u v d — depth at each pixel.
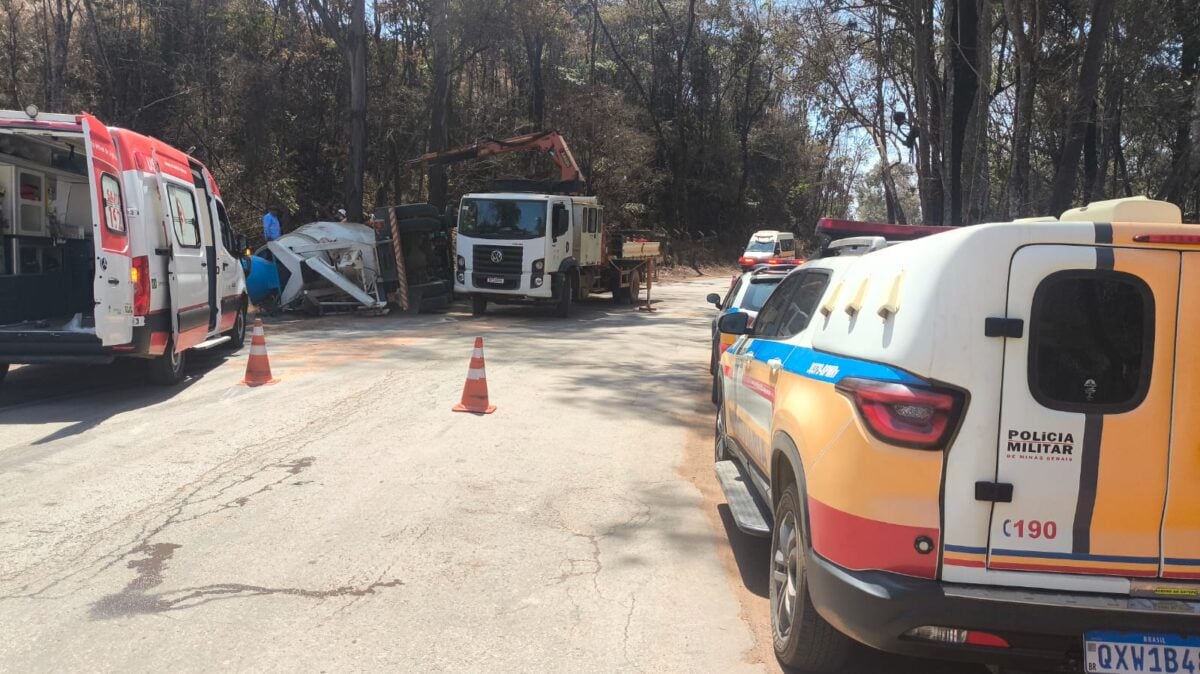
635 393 10.37
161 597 4.28
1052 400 2.89
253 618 4.07
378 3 27.47
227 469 6.53
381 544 5.09
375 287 18.98
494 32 26.53
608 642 3.96
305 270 18.48
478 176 31.86
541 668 3.69
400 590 4.45
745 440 5.34
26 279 10.13
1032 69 14.56
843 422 3.18
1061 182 14.35
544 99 36.62
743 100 55.22
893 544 2.99
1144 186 26.17
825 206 70.62
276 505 5.73
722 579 4.78
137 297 8.52
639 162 38.53
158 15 25.11
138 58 24.19
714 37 49.31
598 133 35.91
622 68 46.28
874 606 2.97
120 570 4.60
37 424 7.93
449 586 4.52
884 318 3.21
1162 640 2.86
